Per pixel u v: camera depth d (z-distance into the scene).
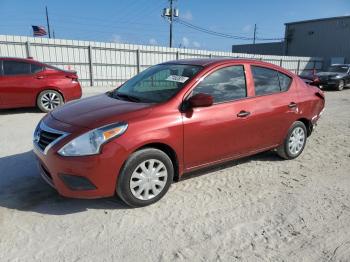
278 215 3.70
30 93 8.87
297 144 5.52
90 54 18.23
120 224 3.44
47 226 3.36
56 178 3.48
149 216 3.61
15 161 5.11
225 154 4.43
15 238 3.14
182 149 3.94
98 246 3.07
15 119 8.27
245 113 4.50
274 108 4.89
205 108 4.11
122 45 19.34
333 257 3.01
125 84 4.94
